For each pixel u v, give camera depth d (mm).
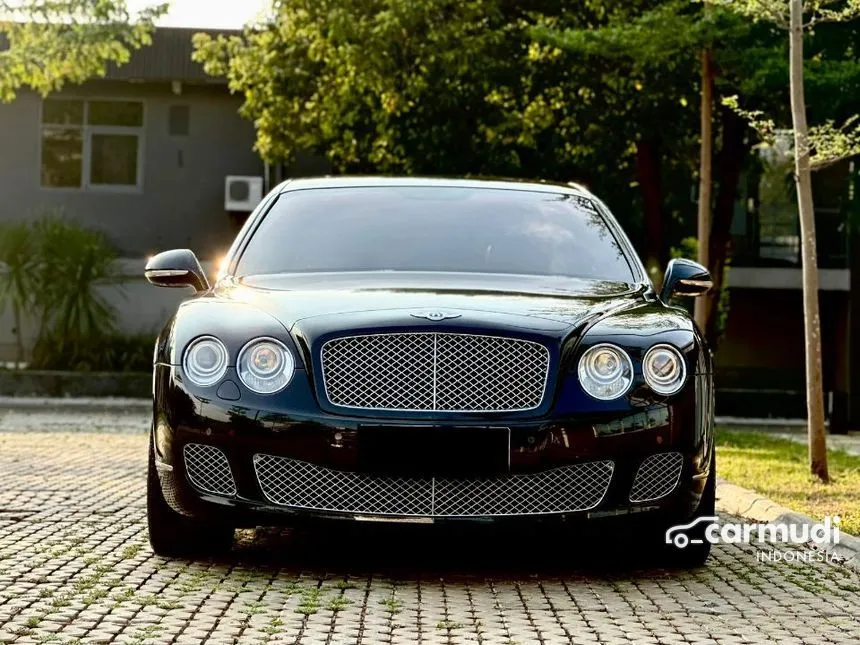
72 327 19469
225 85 22391
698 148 18047
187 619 3994
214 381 4699
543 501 4629
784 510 6387
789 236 21844
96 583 4523
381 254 5574
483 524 4574
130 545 5324
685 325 4996
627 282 5582
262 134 18641
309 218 5863
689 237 21812
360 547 5426
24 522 5945
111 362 19453
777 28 12828
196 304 5047
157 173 22484
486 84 16328
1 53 17344
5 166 22406
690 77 15617
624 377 4707
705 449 4836
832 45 13281
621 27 13062
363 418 4570
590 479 4652
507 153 17750
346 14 16125
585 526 4633
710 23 12648
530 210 6000
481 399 4613
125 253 22484
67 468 8367
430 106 16797
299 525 4602
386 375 4617
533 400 4633
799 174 9031
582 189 6418
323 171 22547
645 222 17141
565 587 4684
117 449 10023
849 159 17391
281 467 4625
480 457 4543
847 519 6551
